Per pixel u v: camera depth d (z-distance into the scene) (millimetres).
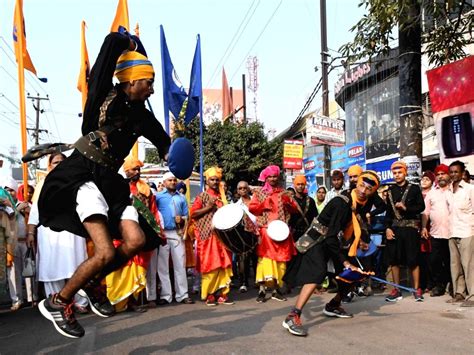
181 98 9406
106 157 3191
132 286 6074
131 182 6711
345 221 5121
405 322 5258
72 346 4430
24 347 4457
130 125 3297
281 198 7191
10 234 6609
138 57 3246
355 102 19078
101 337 4742
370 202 5531
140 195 6613
